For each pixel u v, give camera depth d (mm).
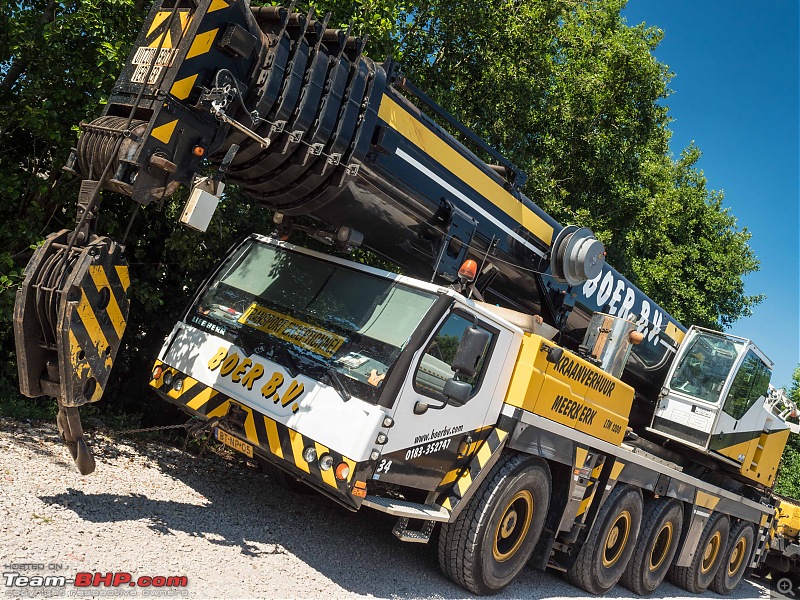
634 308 8742
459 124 6531
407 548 6625
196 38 4633
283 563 5074
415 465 5391
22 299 4438
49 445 5941
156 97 4625
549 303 7539
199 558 4621
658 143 21688
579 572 7441
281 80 5105
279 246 6613
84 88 7320
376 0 8258
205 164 5430
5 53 7344
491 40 12359
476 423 5824
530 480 6254
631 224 17875
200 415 5812
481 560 5906
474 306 5660
